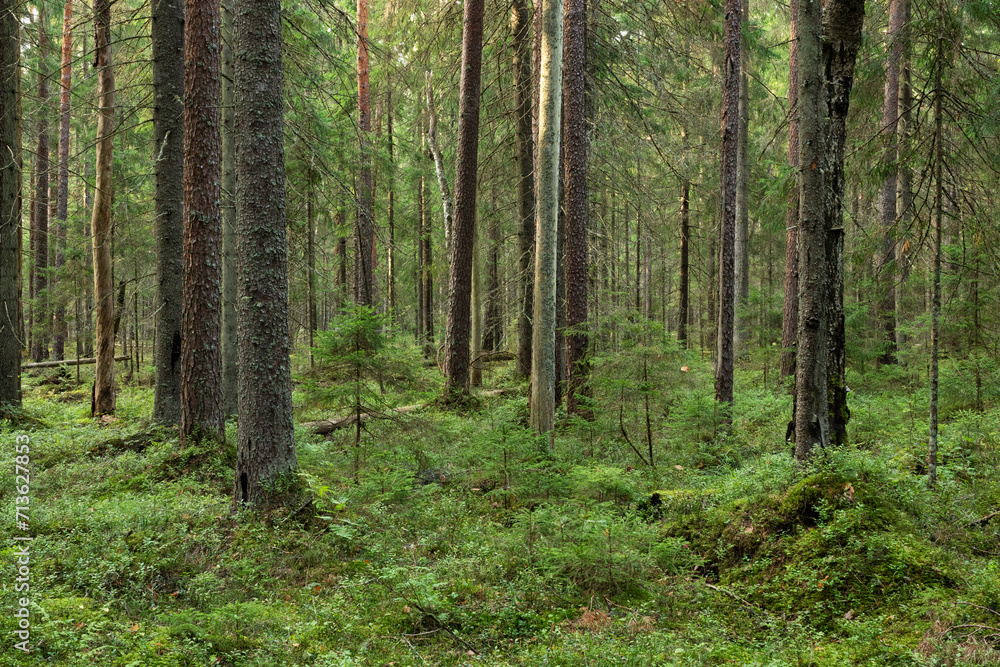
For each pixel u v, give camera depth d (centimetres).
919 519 591
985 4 947
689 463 944
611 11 1639
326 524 666
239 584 547
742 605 530
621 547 576
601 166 1708
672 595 549
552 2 1023
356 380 891
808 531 575
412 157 2031
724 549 604
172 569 561
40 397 1650
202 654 420
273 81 697
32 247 2188
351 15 2075
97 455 941
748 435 1082
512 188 1803
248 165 686
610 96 1608
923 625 446
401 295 2925
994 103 923
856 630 461
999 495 636
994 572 494
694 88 1817
